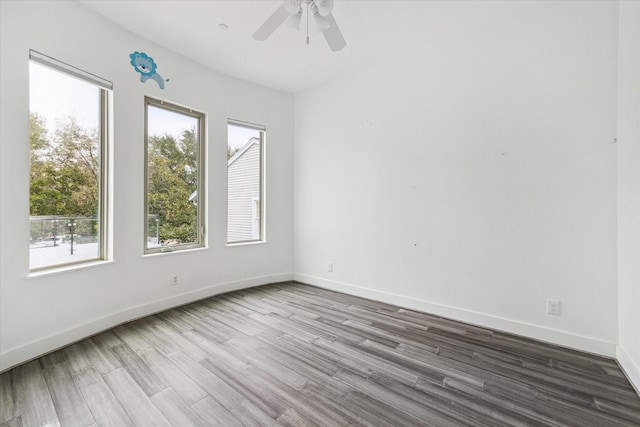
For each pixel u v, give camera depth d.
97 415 1.47
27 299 2.01
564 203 2.19
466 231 2.66
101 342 2.26
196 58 3.14
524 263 2.37
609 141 2.01
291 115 4.14
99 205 2.55
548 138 2.24
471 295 2.64
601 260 2.06
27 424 1.41
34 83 2.14
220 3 2.29
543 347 2.19
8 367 1.88
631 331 1.78
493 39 2.48
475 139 2.59
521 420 1.45
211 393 1.65
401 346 2.22
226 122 3.53
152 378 1.78
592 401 1.59
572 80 2.14
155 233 3.02
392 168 3.14
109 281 2.54
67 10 2.21
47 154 2.22
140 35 2.71
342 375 1.83
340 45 2.17
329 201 3.74
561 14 2.17
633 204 1.75
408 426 1.40
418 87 2.93
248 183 3.91
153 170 2.99
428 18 2.42
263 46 2.89
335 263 3.69
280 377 1.80
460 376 1.83
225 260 3.58
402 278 3.08
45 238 2.21
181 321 2.69
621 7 1.92
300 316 2.82
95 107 2.51
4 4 1.89
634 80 1.73
